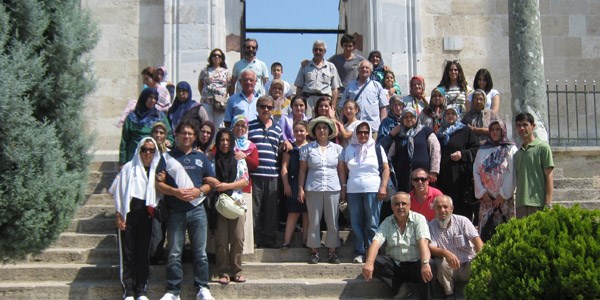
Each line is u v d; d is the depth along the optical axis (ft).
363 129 29.40
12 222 20.54
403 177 30.12
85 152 23.11
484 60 43.96
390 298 27.17
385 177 29.30
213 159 28.96
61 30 21.61
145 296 26.11
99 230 31.27
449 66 33.88
